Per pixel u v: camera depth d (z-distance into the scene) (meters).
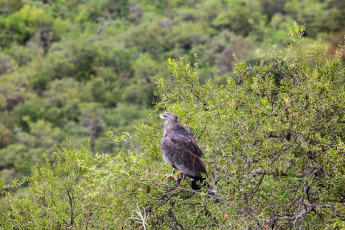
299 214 8.85
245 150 8.87
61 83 110.56
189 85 12.44
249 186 8.87
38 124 92.56
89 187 10.03
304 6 104.62
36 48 134.25
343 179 8.13
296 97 9.59
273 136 9.19
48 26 142.75
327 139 8.75
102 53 119.81
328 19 82.69
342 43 10.15
